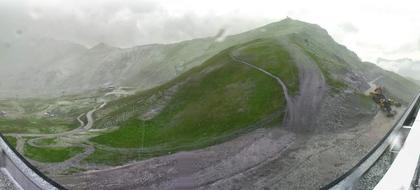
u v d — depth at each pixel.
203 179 44.97
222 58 88.12
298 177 42.59
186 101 69.81
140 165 48.72
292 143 50.09
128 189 43.09
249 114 60.53
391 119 54.09
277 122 56.59
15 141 58.91
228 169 46.88
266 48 91.00
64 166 48.53
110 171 47.41
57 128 68.56
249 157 47.62
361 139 47.97
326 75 72.12
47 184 40.97
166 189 42.69
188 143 54.12
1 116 77.25
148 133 59.25
